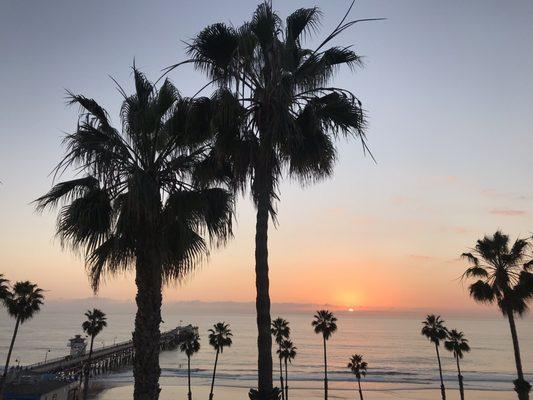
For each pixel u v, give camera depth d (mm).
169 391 80188
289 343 67375
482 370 124938
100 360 100375
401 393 81938
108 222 10125
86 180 10258
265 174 9359
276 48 9180
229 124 9305
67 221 9766
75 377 65438
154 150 10953
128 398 68625
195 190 10656
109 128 10695
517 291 26781
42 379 47500
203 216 10539
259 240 9203
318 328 61188
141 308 9875
